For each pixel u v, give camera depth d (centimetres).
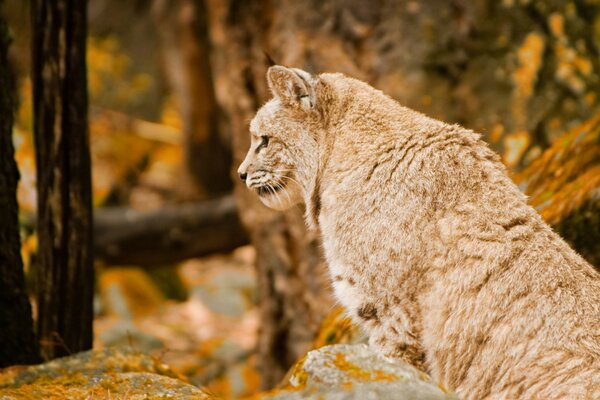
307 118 901
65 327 1008
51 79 988
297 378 714
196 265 2712
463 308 772
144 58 3634
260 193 945
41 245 1008
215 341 2045
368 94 896
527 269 762
